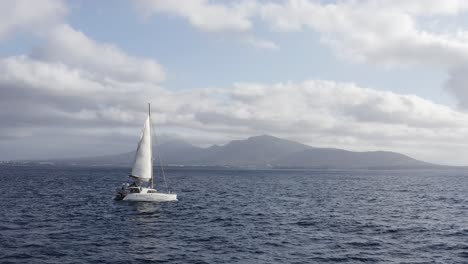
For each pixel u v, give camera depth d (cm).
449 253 3619
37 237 4122
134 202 7281
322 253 3600
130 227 4828
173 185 13762
